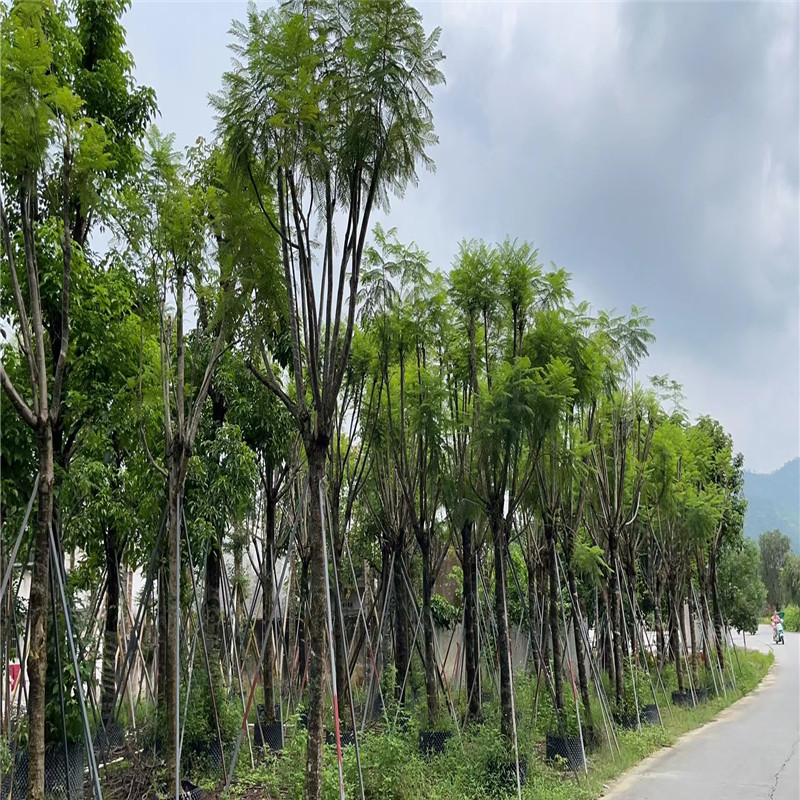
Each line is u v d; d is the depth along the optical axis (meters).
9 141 5.86
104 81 8.98
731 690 23.55
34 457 8.13
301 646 14.71
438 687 13.16
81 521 9.42
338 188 7.70
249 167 7.70
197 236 8.50
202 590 13.19
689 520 20.14
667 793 10.38
